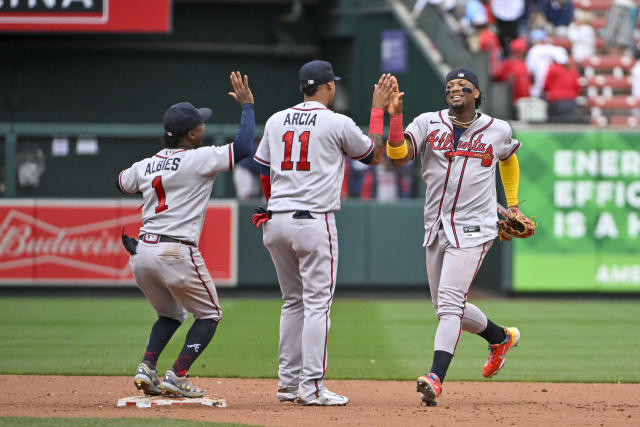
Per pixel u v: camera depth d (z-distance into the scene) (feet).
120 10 189.37
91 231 185.68
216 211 185.26
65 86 221.25
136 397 68.80
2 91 219.20
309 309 68.08
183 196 67.77
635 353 111.34
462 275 69.00
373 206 186.19
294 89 237.04
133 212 185.98
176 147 69.82
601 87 223.51
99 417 60.85
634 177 187.83
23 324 137.08
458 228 69.51
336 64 236.84
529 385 85.51
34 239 185.68
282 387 71.20
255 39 231.50
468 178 69.62
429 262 72.23
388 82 69.82
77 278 185.57
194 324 69.56
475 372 94.48
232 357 103.86
